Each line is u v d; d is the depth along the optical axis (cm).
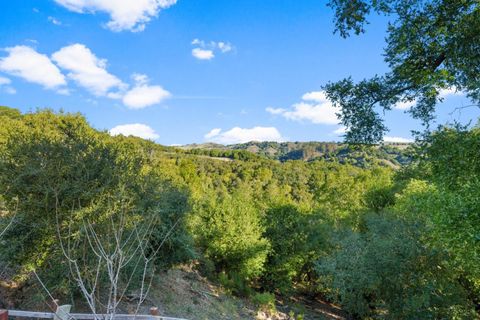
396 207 2069
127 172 833
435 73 695
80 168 723
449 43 673
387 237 1274
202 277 1602
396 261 1150
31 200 686
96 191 711
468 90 652
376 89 783
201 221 1755
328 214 2630
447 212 651
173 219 1072
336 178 3725
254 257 1786
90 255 678
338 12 733
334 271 1350
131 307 868
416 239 1134
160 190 998
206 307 1182
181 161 3956
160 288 1133
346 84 795
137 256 785
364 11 702
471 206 571
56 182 702
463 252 696
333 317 1844
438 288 1085
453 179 643
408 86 765
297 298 2127
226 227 1753
